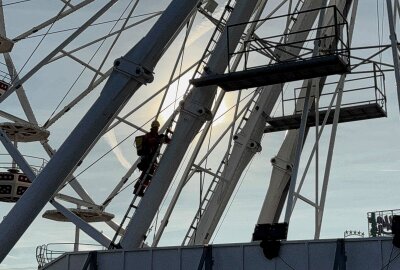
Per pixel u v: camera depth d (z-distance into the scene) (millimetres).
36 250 27578
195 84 19422
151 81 19312
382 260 14344
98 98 18812
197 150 25094
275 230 15648
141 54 19000
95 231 24703
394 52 17156
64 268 19000
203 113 19891
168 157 19812
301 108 28172
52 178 18047
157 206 19531
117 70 18969
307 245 15305
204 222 25781
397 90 16891
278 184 28594
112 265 18125
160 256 17391
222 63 19812
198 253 16828
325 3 19391
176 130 20000
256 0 20312
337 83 24344
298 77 18609
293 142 28781
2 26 33219
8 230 17562
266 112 27516
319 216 23172
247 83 19219
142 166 20234
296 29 26281
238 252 16188
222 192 26078
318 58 17562
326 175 23703
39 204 17891
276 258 15625
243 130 27406
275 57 20078
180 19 19344
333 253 14969
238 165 26984
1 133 27281
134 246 19109
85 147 18500
